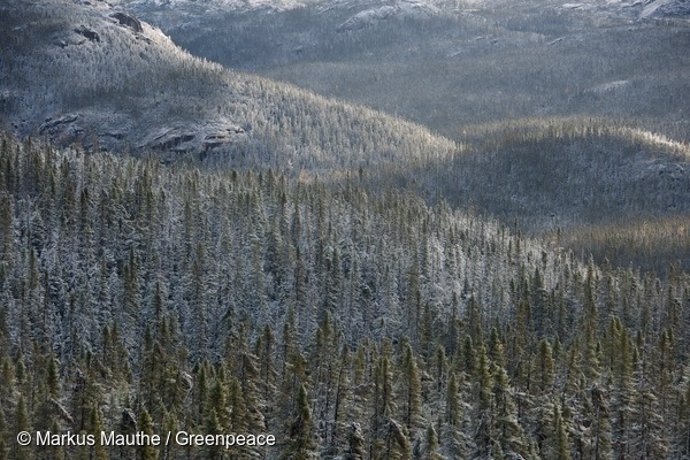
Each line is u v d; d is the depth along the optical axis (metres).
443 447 197.38
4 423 171.62
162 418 186.25
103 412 185.75
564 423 199.12
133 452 175.38
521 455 193.75
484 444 197.00
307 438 179.62
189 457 175.25
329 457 192.12
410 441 195.75
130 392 196.38
